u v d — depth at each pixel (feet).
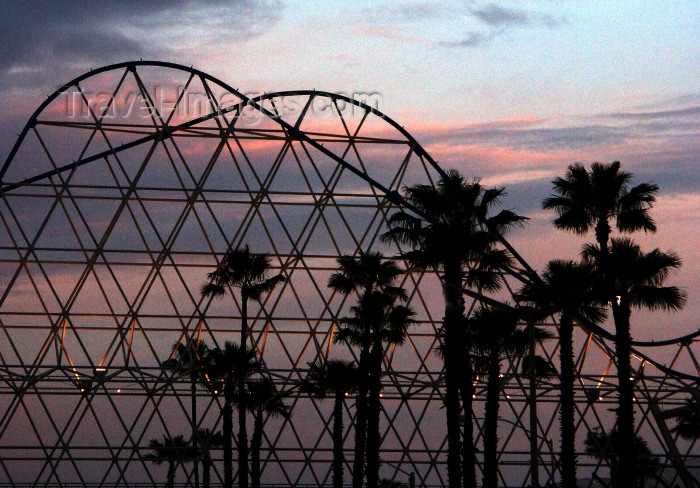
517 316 226.79
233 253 273.33
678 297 225.56
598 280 227.61
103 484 292.81
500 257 226.99
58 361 295.07
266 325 306.14
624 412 230.07
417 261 221.87
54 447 289.33
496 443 232.94
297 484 301.22
